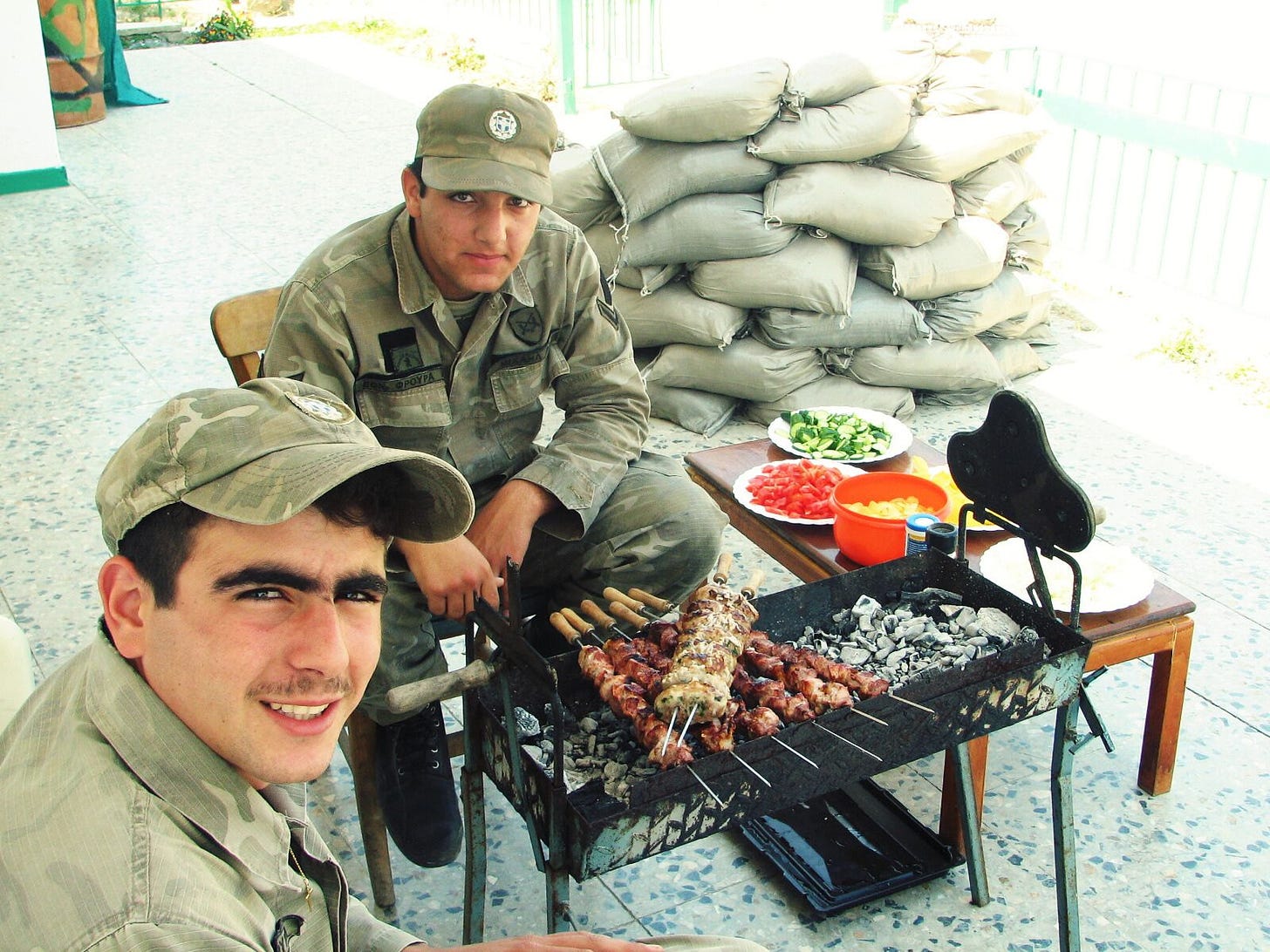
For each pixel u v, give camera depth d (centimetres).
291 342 250
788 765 199
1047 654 223
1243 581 378
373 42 1284
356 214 729
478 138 232
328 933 144
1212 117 570
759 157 434
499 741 211
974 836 256
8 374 518
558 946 163
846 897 255
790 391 465
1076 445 462
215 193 775
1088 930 253
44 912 113
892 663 228
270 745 126
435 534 147
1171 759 287
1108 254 636
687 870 271
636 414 286
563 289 269
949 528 262
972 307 469
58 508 413
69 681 134
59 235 699
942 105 454
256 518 118
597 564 281
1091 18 778
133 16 1467
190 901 116
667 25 1048
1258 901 260
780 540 305
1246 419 482
